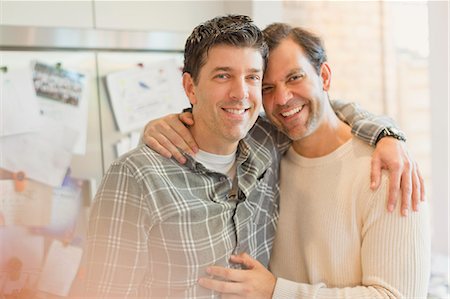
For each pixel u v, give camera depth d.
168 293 1.12
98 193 1.11
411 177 1.16
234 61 1.08
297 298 1.16
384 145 1.21
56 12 1.77
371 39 2.52
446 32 2.08
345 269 1.22
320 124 1.27
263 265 1.29
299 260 1.31
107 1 1.88
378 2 2.50
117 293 1.09
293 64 1.19
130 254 1.08
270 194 1.30
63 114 1.68
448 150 2.14
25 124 1.61
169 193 1.10
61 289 1.67
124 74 1.79
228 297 1.15
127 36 1.79
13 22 1.69
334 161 1.27
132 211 1.08
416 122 2.61
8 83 1.59
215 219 1.14
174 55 1.88
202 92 1.11
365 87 2.54
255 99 1.12
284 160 1.37
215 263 1.14
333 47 2.44
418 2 2.50
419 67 2.57
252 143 1.29
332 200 1.24
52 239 1.67
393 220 1.15
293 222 1.32
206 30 1.11
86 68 1.72
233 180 1.22
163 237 1.10
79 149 1.71
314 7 2.32
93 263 1.09
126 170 1.09
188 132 1.16
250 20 1.14
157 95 1.85
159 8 2.00
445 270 2.04
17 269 1.62
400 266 1.14
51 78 1.66
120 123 1.78
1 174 1.59
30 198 1.63
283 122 1.25
